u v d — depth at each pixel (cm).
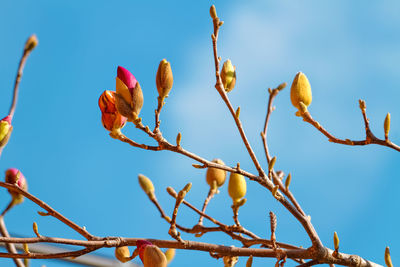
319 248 103
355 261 104
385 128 104
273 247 104
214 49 105
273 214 105
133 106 101
